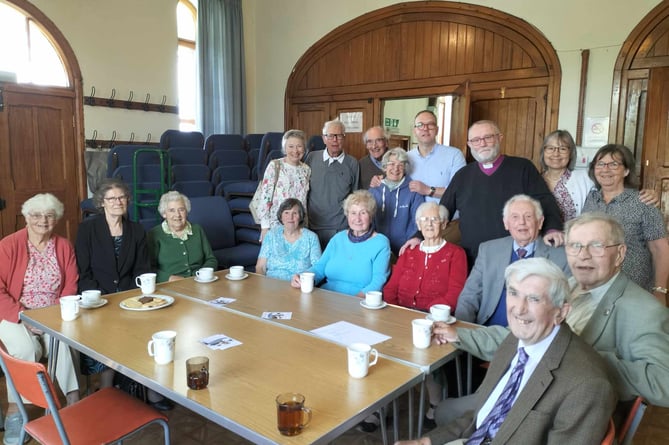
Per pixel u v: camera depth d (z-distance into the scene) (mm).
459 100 4797
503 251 2186
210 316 2012
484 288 2209
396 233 2986
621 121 4551
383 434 1794
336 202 3270
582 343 1266
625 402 1377
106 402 1788
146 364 1517
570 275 2059
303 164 3314
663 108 4297
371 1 5988
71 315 1931
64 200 5219
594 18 4613
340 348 1679
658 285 2252
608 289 1526
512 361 1403
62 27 5121
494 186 2510
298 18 6668
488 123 2494
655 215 2221
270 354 1613
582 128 4746
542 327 1258
